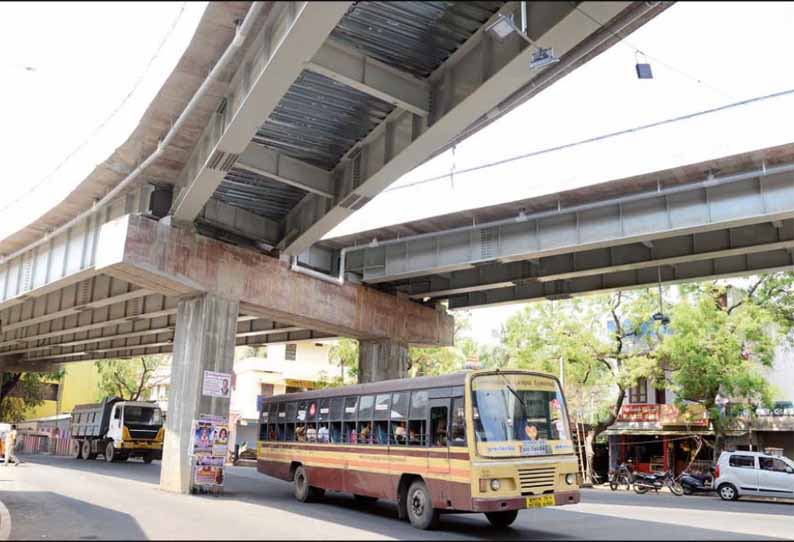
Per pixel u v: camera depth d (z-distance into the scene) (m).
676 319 33.41
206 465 21.33
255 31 14.14
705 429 39.66
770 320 31.91
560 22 11.79
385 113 17.66
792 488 27.16
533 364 37.16
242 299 24.19
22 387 65.62
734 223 19.98
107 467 34.16
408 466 15.27
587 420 39.59
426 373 43.78
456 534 13.53
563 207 22.98
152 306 31.06
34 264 29.02
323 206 21.98
